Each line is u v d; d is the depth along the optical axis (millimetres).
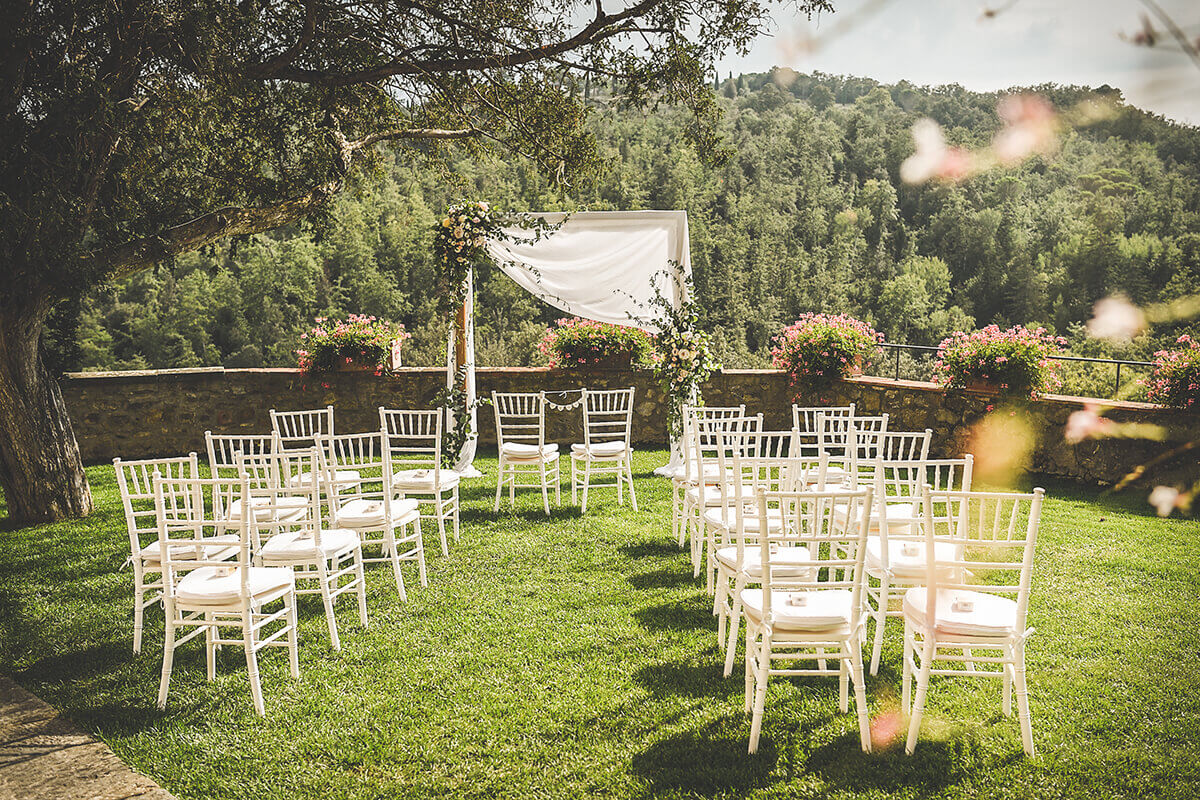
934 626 2879
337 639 3906
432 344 33469
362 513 4664
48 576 5078
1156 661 3600
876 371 21969
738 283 34375
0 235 5266
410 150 8664
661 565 5066
